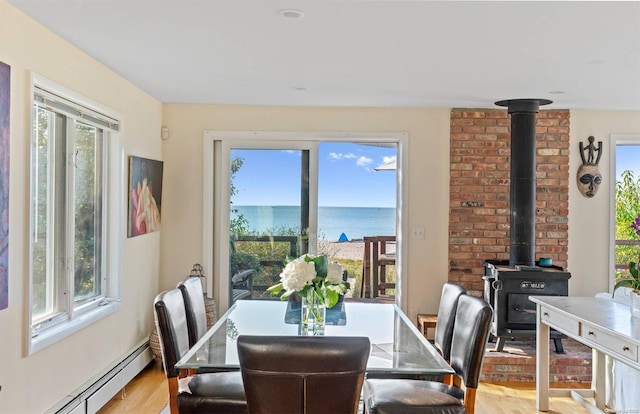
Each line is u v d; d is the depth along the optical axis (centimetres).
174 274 572
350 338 227
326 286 327
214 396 286
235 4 276
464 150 569
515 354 493
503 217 568
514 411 411
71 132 367
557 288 491
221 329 338
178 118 571
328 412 230
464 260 570
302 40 336
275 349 224
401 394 288
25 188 300
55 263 357
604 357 414
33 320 331
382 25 305
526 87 462
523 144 521
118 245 446
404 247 571
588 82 440
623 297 406
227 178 578
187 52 368
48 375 328
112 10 287
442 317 349
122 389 433
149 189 515
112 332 433
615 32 312
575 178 573
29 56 302
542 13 282
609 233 572
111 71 423
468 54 362
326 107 572
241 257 582
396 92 490
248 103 560
